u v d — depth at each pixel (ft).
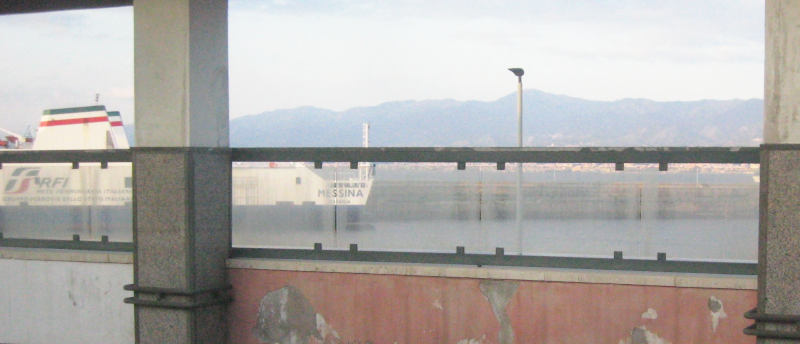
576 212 23.75
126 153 27.37
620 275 22.21
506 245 24.31
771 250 19.51
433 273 23.77
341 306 24.79
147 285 24.75
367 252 25.20
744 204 22.33
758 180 22.20
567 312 22.66
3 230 29.35
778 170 19.33
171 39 24.11
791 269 19.30
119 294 26.53
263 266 25.49
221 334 25.64
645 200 23.12
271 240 26.27
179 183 24.07
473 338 23.50
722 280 21.36
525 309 23.00
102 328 26.81
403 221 25.14
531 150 23.88
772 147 19.38
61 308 27.40
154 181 24.41
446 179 24.86
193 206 24.14
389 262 24.95
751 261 22.21
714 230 22.56
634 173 23.18
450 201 24.82
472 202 24.64
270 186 26.25
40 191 28.81
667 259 22.85
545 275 22.76
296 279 25.22
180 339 24.38
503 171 24.40
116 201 27.86
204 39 24.66
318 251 25.66
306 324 25.14
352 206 25.71
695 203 22.71
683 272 22.52
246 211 26.48
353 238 25.62
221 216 25.67
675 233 22.81
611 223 23.40
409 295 24.12
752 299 21.20
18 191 29.14
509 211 24.32
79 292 27.12
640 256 23.08
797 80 19.13
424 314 23.95
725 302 21.44
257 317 25.64
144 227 24.67
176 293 24.17
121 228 27.81
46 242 28.53
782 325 19.54
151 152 24.39
